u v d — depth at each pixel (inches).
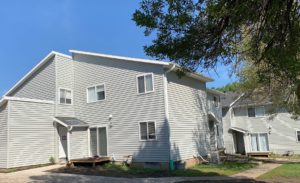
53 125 937.5
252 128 1508.4
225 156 1138.0
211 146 1130.0
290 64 276.4
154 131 842.2
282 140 1438.2
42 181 625.9
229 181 645.3
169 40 286.2
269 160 1206.3
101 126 943.0
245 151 1483.8
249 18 254.5
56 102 953.5
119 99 916.6
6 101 826.2
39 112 901.8
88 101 981.2
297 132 1412.4
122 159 885.8
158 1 280.5
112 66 941.8
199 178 687.7
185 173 758.5
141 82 881.5
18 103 848.3
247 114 1528.1
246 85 907.4
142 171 780.0
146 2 283.7
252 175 745.6
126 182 621.0
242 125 1534.2
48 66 987.3
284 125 1439.5
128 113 895.1
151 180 650.2
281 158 1339.8
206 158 1002.1
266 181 649.6
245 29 282.4
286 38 268.8
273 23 260.4
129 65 908.6
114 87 931.3
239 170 836.0
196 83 1035.3
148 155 844.0
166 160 814.5
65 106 980.6
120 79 922.1
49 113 932.0
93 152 952.3
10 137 816.3
